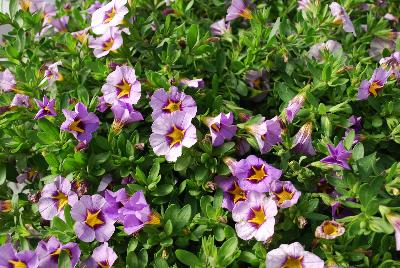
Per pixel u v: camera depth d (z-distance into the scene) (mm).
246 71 450
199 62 454
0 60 478
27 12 502
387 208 327
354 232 333
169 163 398
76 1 573
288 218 354
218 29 500
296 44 462
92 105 410
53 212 385
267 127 384
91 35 489
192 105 394
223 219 354
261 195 348
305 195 356
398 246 316
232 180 383
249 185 354
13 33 506
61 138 404
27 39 497
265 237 334
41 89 449
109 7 439
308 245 362
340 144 353
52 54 490
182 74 440
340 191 352
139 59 458
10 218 408
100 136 399
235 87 446
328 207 377
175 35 456
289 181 352
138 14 511
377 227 328
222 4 540
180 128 377
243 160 363
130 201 354
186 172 399
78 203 364
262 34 462
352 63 467
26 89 435
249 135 397
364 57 483
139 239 365
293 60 454
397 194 335
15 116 425
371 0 528
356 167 357
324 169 369
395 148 416
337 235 326
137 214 352
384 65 418
